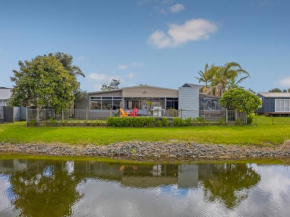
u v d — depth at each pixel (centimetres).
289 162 1035
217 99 2553
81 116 2134
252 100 1831
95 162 1030
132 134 1430
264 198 648
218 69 3306
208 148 1186
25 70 1739
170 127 1744
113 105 2434
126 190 703
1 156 1138
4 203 607
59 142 1313
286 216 542
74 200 624
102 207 587
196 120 1866
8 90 3056
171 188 724
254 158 1098
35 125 1792
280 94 3062
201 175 855
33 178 815
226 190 707
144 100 2620
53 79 1744
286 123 1945
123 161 1044
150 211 564
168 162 1029
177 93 2373
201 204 607
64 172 886
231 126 1775
